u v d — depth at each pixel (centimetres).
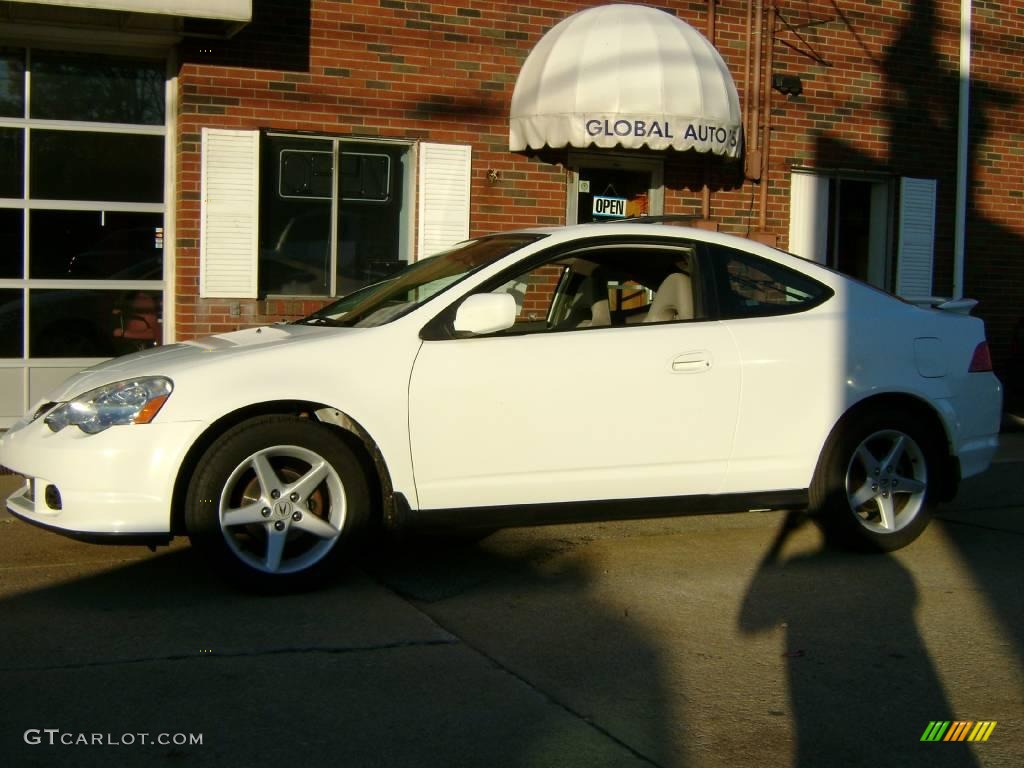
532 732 379
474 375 525
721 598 532
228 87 912
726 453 564
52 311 912
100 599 507
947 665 452
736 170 1100
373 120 962
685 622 497
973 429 625
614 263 584
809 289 599
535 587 544
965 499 774
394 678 423
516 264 558
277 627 474
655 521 683
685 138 957
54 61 902
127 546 597
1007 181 1240
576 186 1038
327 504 524
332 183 962
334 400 506
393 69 965
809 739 381
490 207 1008
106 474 480
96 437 485
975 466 630
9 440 523
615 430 544
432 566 576
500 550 610
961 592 549
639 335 554
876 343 597
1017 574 582
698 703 409
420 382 518
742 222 1107
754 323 577
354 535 518
